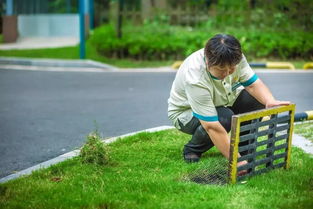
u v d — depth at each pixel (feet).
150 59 42.52
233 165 13.04
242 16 45.78
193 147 15.49
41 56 45.42
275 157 14.23
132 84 33.06
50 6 62.64
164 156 16.17
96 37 48.14
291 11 44.60
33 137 21.13
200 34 43.42
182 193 12.73
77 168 15.01
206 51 13.20
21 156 18.66
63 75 37.65
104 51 44.39
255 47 41.60
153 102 27.30
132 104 26.96
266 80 32.91
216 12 46.88
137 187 13.21
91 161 15.40
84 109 26.14
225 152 13.87
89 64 41.32
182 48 41.88
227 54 12.86
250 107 15.66
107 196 12.68
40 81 35.14
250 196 12.40
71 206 12.21
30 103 27.96
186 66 14.56
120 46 43.01
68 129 22.27
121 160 15.88
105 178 14.07
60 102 28.07
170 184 13.26
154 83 33.17
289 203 11.80
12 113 25.66
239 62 13.38
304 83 31.63
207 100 13.78
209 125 13.83
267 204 11.84
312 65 37.58
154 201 12.26
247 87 14.98
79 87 32.53
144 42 42.42
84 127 22.53
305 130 18.92
